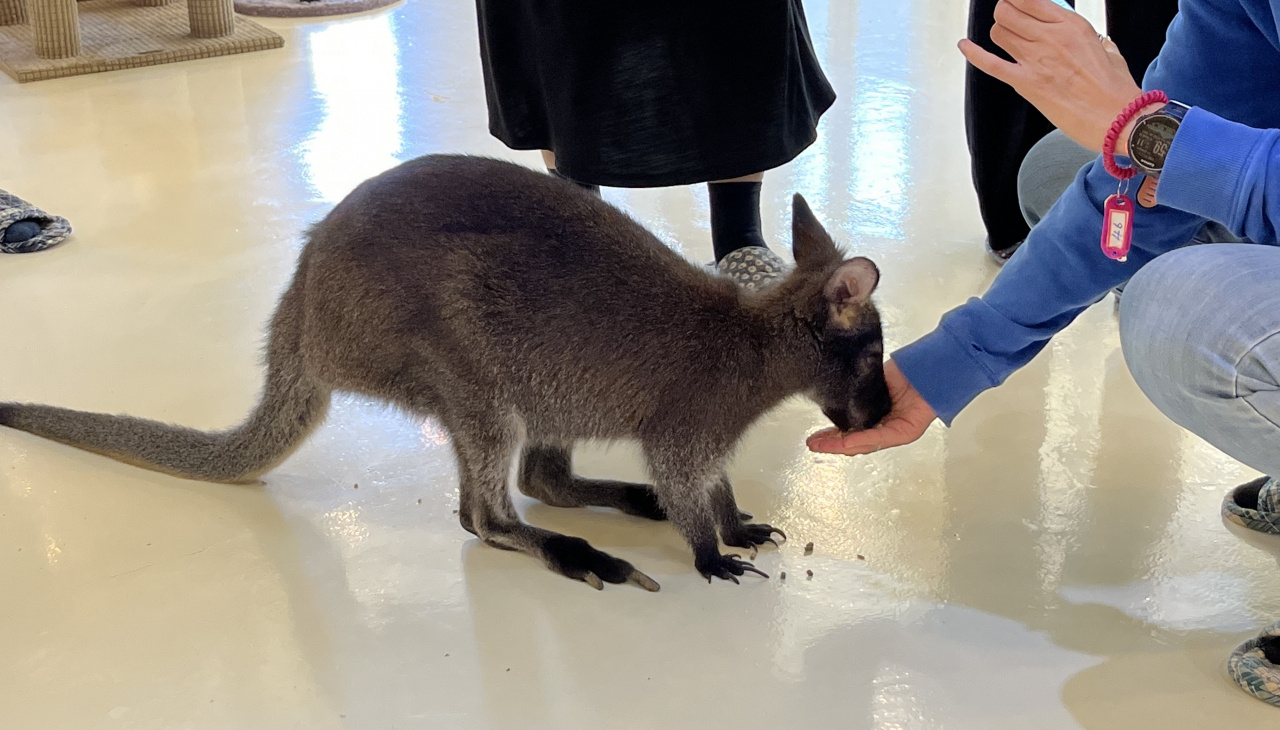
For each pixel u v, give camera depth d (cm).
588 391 264
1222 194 190
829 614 248
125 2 751
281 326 281
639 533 284
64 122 552
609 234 265
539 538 265
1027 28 204
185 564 262
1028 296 249
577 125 322
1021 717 218
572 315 259
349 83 617
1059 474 298
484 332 258
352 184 482
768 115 324
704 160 325
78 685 226
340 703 222
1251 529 274
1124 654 234
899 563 265
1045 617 246
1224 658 233
